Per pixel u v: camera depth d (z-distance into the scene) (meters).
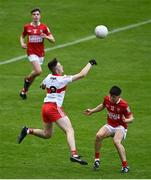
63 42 74.19
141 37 75.31
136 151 47.84
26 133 44.94
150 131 51.88
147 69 66.81
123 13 82.06
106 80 63.94
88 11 82.56
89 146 48.81
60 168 44.41
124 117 43.22
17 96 59.72
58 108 43.94
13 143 49.00
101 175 42.81
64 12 82.25
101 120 54.38
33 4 84.81
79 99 59.16
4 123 53.12
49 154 47.12
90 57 70.06
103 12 82.25
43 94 60.50
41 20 79.81
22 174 42.75
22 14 81.62
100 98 59.44
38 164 45.12
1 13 81.81
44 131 44.97
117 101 42.88
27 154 47.06
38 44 58.19
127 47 72.75
